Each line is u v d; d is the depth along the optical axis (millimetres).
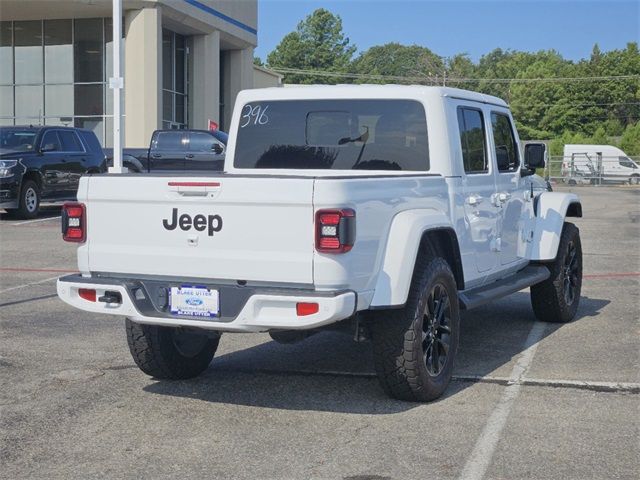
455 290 6426
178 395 6430
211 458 5121
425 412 5961
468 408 6043
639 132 65250
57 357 7551
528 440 5367
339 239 5254
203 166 23125
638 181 53188
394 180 5910
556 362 7344
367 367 7250
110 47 33750
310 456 5133
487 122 7668
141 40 31359
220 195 5504
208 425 5734
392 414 5926
